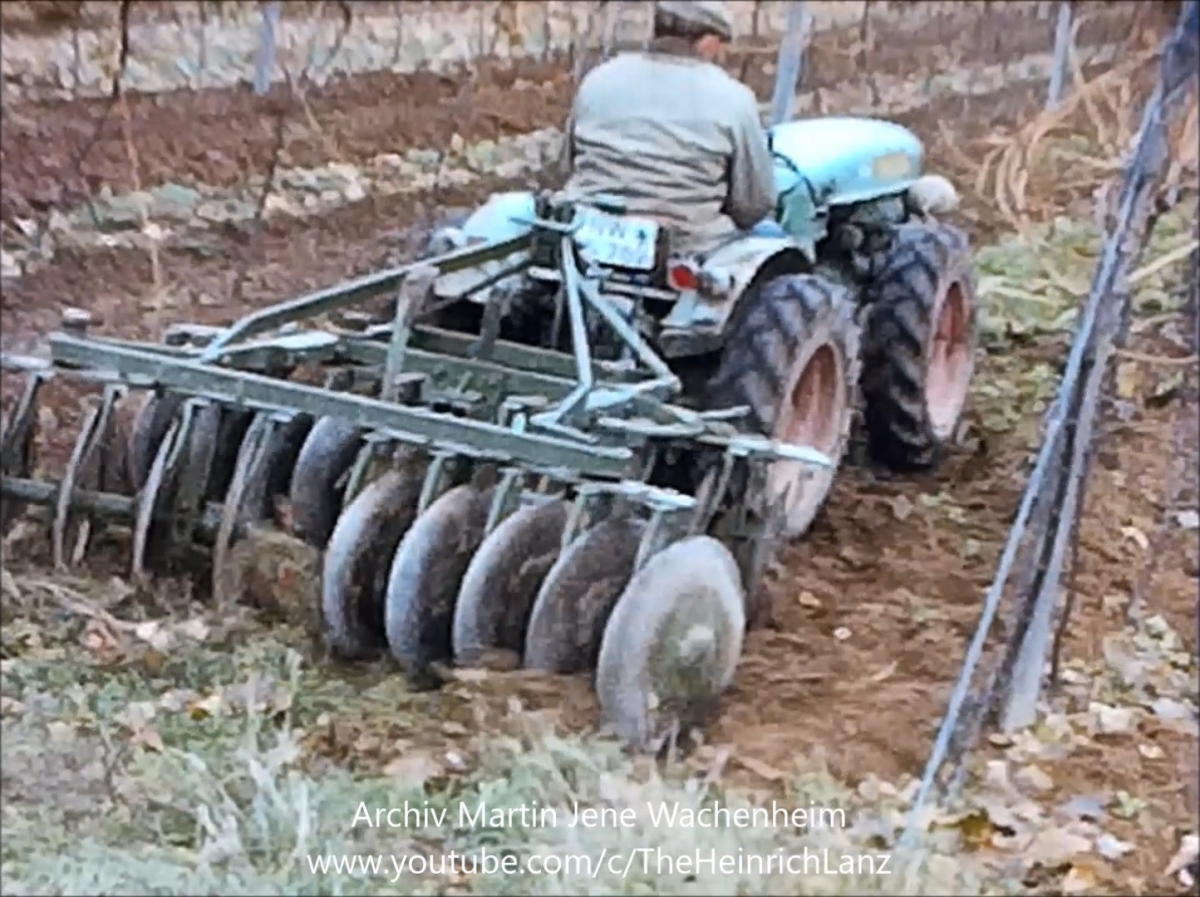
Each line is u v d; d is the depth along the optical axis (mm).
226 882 3982
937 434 6969
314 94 11664
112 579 5273
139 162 9711
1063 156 7492
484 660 4824
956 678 5355
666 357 5793
